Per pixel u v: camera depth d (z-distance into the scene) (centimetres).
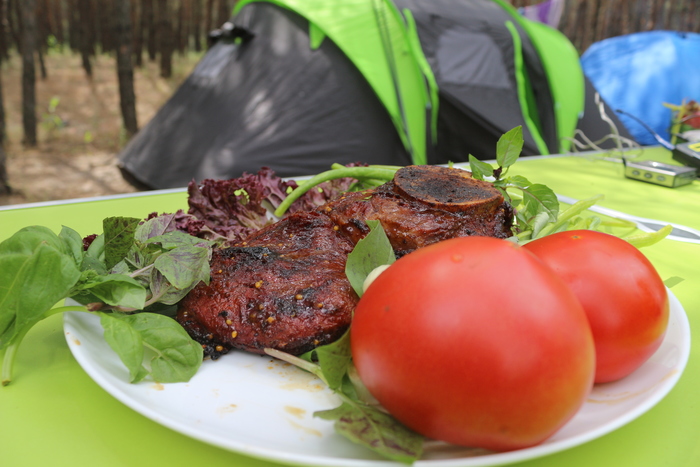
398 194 30
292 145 151
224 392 23
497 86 169
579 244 24
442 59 162
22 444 21
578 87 192
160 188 158
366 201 30
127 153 180
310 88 155
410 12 160
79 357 23
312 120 153
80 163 241
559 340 17
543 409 17
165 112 178
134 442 21
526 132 170
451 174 32
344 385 22
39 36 294
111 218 26
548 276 18
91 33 305
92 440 21
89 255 27
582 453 21
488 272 18
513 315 17
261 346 26
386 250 24
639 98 233
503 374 17
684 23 323
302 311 26
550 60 185
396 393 18
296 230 31
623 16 322
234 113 156
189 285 26
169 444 21
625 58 249
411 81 157
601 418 21
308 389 24
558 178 71
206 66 176
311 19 155
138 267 28
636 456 21
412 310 18
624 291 22
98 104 296
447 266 18
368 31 155
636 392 22
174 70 326
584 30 330
